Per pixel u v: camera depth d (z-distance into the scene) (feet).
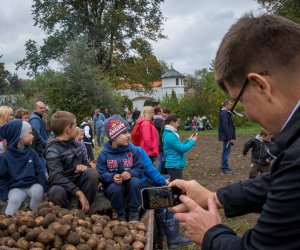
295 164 4.19
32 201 16.22
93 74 97.25
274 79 4.70
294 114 4.58
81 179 15.88
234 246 4.75
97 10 129.39
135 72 132.46
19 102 94.79
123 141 16.67
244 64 4.81
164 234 18.34
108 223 13.85
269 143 26.84
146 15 130.82
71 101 94.32
